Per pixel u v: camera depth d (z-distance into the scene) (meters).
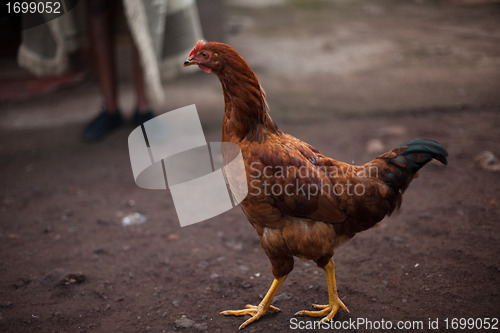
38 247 1.28
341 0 4.24
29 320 1.07
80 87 2.40
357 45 2.90
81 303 1.11
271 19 3.64
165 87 2.34
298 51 2.82
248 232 1.32
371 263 1.18
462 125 1.73
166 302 1.11
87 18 1.72
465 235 1.22
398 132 1.70
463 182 1.43
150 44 1.61
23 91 2.32
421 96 2.03
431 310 1.04
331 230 0.98
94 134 1.78
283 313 1.06
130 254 1.25
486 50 2.63
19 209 1.43
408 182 1.00
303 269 1.18
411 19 3.50
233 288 1.14
